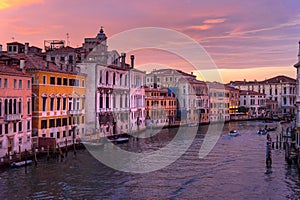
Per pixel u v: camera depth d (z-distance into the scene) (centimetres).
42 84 5009
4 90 4222
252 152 5056
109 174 3616
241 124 10656
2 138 4172
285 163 4234
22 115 4534
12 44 6306
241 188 3194
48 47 7225
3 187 3134
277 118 12494
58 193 2994
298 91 4597
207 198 2925
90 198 2881
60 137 5391
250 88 15262
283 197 2962
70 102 5616
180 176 3575
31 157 4250
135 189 3131
